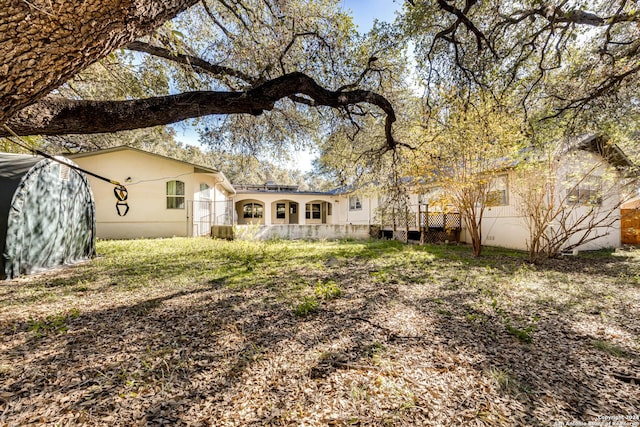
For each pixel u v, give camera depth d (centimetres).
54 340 250
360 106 583
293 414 158
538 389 184
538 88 561
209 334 264
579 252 869
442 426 149
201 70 462
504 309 339
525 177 706
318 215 2316
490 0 452
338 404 167
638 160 646
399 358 221
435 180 784
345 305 349
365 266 603
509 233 951
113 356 222
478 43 452
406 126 627
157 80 499
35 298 369
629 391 183
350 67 530
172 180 1212
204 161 1652
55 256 576
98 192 1127
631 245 1056
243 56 475
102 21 131
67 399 170
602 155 703
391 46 509
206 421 152
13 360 215
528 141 626
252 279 476
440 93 544
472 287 436
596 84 538
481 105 579
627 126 630
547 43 494
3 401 167
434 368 207
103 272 523
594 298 386
